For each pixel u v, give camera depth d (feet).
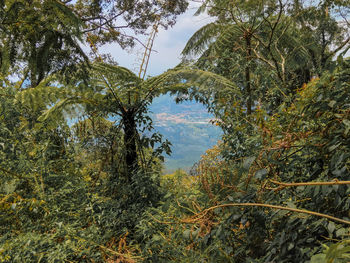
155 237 5.91
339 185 3.37
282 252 3.65
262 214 4.04
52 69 9.83
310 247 3.62
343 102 4.11
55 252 5.53
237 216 4.21
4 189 7.07
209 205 5.41
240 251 4.59
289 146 4.36
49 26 9.36
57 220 6.96
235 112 9.26
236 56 15.48
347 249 2.22
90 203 7.77
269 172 4.55
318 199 3.70
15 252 5.44
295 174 4.77
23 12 8.86
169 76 10.88
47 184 8.34
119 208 8.60
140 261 6.00
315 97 4.38
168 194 6.77
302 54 20.58
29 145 9.36
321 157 4.18
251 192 4.38
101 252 6.26
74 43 9.77
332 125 4.12
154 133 10.53
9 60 9.62
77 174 9.63
